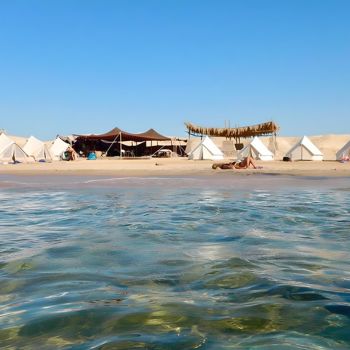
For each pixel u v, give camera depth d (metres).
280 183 15.90
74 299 3.26
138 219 7.41
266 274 3.90
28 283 3.69
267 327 2.70
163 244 5.30
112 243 5.36
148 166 28.78
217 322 2.79
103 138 52.91
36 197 11.31
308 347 2.41
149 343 2.49
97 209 8.80
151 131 55.06
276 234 5.97
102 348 2.44
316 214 7.96
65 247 5.14
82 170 25.03
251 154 41.59
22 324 2.79
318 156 40.34
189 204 9.59
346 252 4.83
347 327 2.68
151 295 3.34
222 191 12.88
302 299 3.20
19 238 5.75
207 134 52.44
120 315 2.92
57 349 2.44
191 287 3.54
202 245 5.23
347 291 3.39
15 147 38.91
